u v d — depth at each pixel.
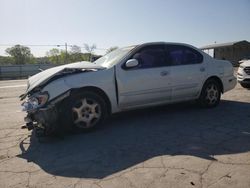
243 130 4.76
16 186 3.04
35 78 5.08
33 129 5.12
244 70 10.07
